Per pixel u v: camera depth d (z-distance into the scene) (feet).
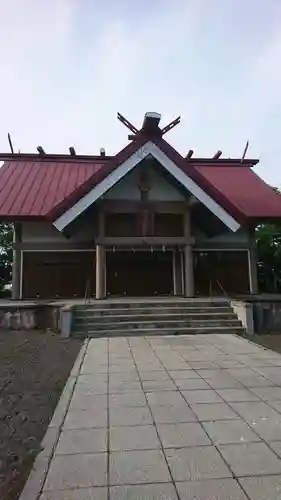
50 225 47.01
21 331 31.07
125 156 37.99
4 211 44.16
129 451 10.73
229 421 12.81
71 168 57.82
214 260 49.47
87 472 9.64
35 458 10.45
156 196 45.06
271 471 9.53
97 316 32.53
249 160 62.18
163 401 14.90
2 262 73.61
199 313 33.63
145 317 32.63
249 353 23.47
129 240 42.09
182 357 22.52
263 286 64.80
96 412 13.82
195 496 8.54
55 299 44.78
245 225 46.80
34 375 18.95
